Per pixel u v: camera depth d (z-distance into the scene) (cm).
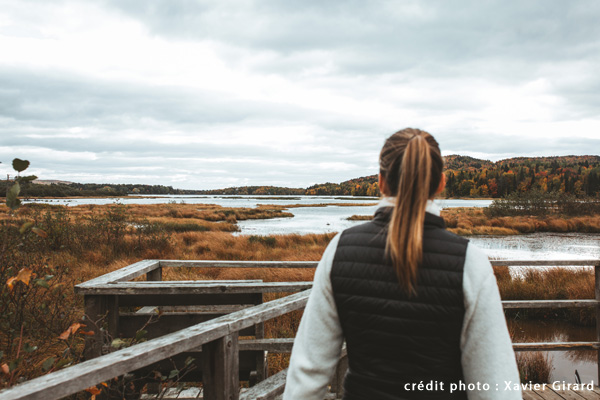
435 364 85
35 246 379
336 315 95
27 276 193
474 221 2848
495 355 81
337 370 209
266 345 237
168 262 311
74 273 620
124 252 1008
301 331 101
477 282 83
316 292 98
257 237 1532
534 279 800
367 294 88
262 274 785
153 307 310
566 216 3025
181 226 2227
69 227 942
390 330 86
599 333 298
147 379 246
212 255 1145
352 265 92
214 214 3803
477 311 82
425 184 87
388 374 87
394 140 98
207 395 152
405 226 86
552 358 496
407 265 83
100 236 1037
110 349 226
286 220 3925
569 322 644
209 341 142
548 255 1484
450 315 83
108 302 243
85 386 103
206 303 258
